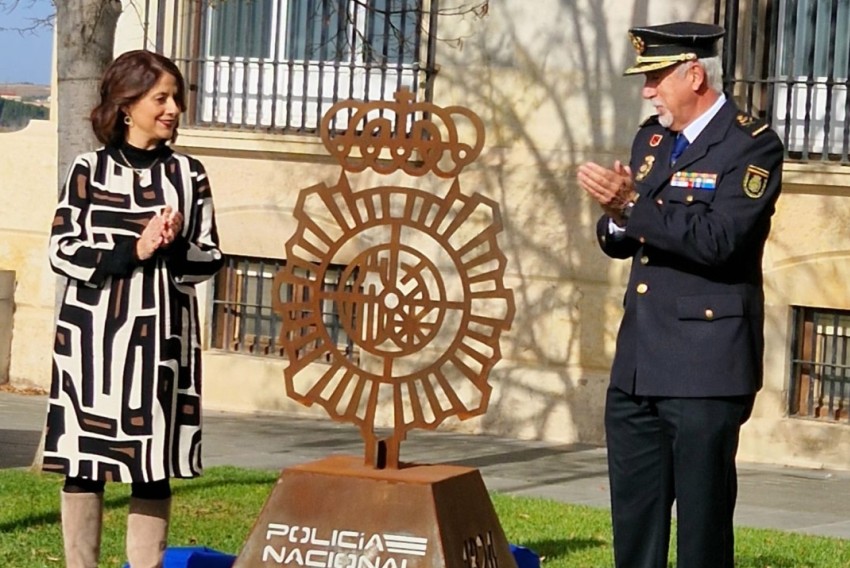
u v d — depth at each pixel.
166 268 5.66
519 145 13.11
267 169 13.95
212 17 14.30
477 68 13.26
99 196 5.69
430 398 5.41
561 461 11.79
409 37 13.55
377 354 5.45
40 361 15.02
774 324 12.20
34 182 15.01
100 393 5.60
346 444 12.14
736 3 12.30
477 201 5.38
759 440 12.23
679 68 5.56
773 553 8.02
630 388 5.66
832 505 10.29
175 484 9.30
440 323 5.42
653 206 5.45
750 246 5.51
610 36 12.79
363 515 5.21
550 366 12.98
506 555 5.56
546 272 12.99
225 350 14.27
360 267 5.48
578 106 12.91
